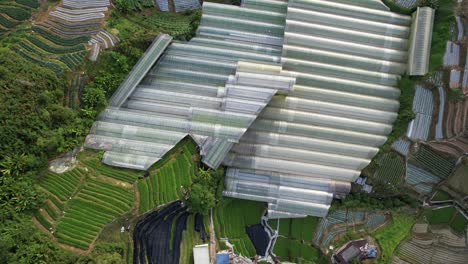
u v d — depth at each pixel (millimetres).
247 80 45375
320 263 46750
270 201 46188
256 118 46625
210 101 45875
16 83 39906
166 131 44625
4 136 38562
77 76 44219
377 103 47125
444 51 45812
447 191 47281
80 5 46844
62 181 41938
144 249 44188
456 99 45531
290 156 46688
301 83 47250
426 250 46812
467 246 47125
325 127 46906
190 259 45062
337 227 47031
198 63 47031
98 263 38906
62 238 40438
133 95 46406
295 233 47125
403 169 46625
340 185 46406
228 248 45969
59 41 45000
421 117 46656
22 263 36438
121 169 43406
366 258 45938
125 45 45531
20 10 45688
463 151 46031
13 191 38406
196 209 43500
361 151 46469
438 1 46812
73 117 43094
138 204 42812
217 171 44125
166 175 43688
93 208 41906
